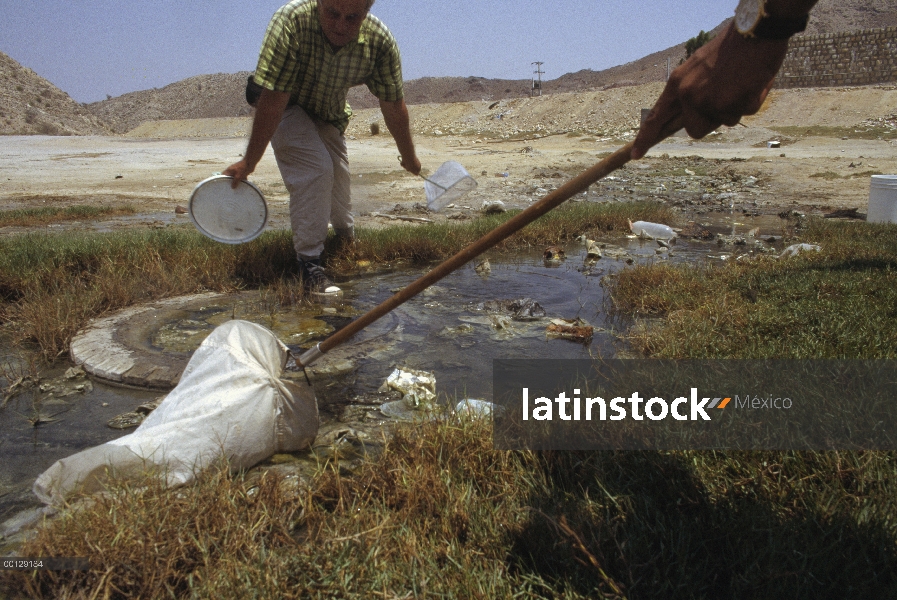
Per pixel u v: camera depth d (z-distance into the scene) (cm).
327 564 183
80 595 176
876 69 3631
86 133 6197
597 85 9275
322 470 238
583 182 201
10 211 922
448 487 220
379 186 1304
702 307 427
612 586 172
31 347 411
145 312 458
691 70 168
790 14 148
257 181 1362
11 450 285
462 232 726
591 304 509
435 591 177
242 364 261
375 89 479
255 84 435
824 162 1638
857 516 194
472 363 379
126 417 311
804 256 574
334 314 466
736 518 200
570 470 234
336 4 387
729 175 1510
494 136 3316
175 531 196
